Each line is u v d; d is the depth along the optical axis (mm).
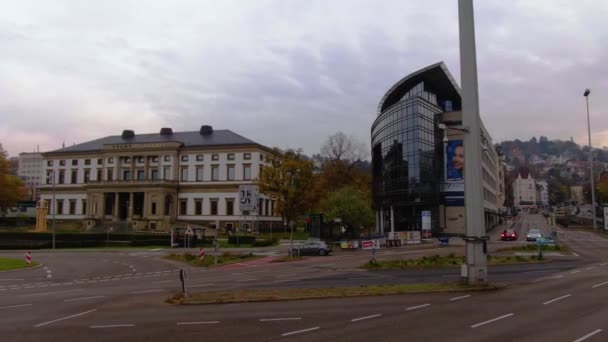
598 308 15352
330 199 58688
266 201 92375
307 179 68938
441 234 69562
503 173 164125
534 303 16328
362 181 83812
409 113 67375
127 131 105500
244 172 91562
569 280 22938
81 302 18578
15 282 27172
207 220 92188
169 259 43469
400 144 68938
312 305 16453
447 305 15992
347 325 12992
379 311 15039
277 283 24031
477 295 18156
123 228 87938
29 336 12266
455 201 70688
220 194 92250
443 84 76562
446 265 31203
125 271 33250
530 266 30344
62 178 103500
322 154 87562
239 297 18031
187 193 94312
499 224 118250
